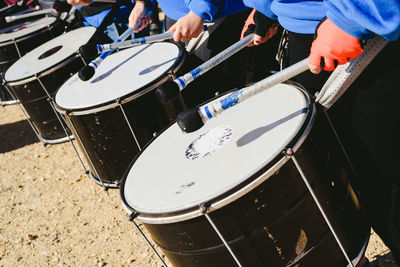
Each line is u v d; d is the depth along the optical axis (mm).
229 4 2199
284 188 1332
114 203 2881
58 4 4023
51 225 2910
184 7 2381
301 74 1631
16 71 3406
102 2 3449
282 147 1322
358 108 1328
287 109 1521
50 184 3334
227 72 2387
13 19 4402
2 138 4320
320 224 1424
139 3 2648
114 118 2318
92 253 2555
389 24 1045
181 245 1433
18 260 2715
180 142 1709
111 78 2508
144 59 2602
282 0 1496
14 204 3250
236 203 1305
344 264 1520
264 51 2262
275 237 1372
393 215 1407
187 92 2422
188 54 2471
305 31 1468
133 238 2561
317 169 1400
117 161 2508
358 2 1063
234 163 1401
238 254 1380
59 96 2572
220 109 1305
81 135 2496
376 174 1402
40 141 4012
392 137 1300
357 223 1555
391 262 1888
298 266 1433
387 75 1214
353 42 1140
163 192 1452
